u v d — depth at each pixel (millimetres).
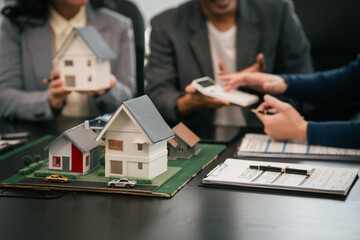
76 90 2229
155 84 2691
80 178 1411
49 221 1161
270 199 1276
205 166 1557
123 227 1121
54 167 1455
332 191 1297
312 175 1410
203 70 2684
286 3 2695
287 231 1095
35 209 1232
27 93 2629
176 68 2762
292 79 2285
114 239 1064
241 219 1158
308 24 2791
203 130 2086
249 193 1318
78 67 2201
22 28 2807
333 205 1234
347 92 2285
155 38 2768
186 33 2734
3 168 1543
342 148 1713
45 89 2809
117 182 1333
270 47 2658
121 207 1233
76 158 1433
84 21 2859
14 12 2787
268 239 1058
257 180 1372
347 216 1171
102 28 2879
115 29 2893
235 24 2705
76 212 1208
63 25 2818
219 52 2738
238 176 1406
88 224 1141
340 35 2762
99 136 1377
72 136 1418
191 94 2188
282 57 2709
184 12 2771
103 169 1473
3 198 1309
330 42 2779
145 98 1438
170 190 1320
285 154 1663
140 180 1358
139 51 3018
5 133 2035
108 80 2301
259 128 2113
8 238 1079
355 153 1649
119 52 2900
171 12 2795
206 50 2691
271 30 2660
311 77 2311
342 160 1627
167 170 1479
